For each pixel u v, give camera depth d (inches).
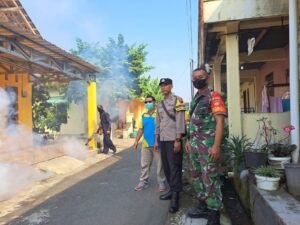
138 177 285.0
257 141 239.1
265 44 365.7
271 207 131.1
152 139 229.6
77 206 205.2
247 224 166.1
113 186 253.8
